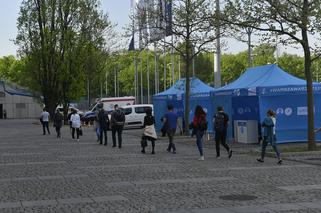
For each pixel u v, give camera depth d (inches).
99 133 991.6
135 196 399.2
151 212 338.0
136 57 1943.9
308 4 699.4
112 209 350.3
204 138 1031.0
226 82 4023.1
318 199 372.5
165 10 1111.0
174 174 521.7
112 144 967.0
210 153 749.3
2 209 358.3
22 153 800.3
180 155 726.5
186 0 1091.3
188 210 341.7
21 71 2454.5
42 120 1352.1
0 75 4667.8
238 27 800.9
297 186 432.8
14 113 3496.6
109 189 436.5
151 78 3860.7
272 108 859.4
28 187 457.4
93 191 427.8
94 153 778.2
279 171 533.0
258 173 519.8
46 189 443.8
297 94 866.1
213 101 1018.7
